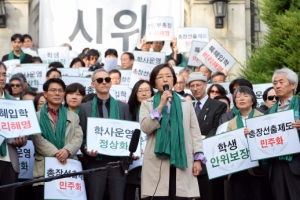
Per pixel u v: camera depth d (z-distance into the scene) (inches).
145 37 750.5
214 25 850.1
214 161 500.1
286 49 709.3
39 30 854.5
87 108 513.0
